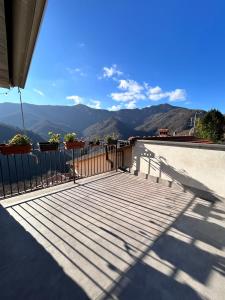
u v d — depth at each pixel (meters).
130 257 1.79
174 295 1.37
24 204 2.91
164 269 1.64
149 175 4.31
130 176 4.55
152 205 2.98
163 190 3.66
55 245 1.95
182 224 2.42
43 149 3.32
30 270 1.61
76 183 3.98
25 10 1.33
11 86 3.32
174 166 3.79
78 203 2.99
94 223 2.40
